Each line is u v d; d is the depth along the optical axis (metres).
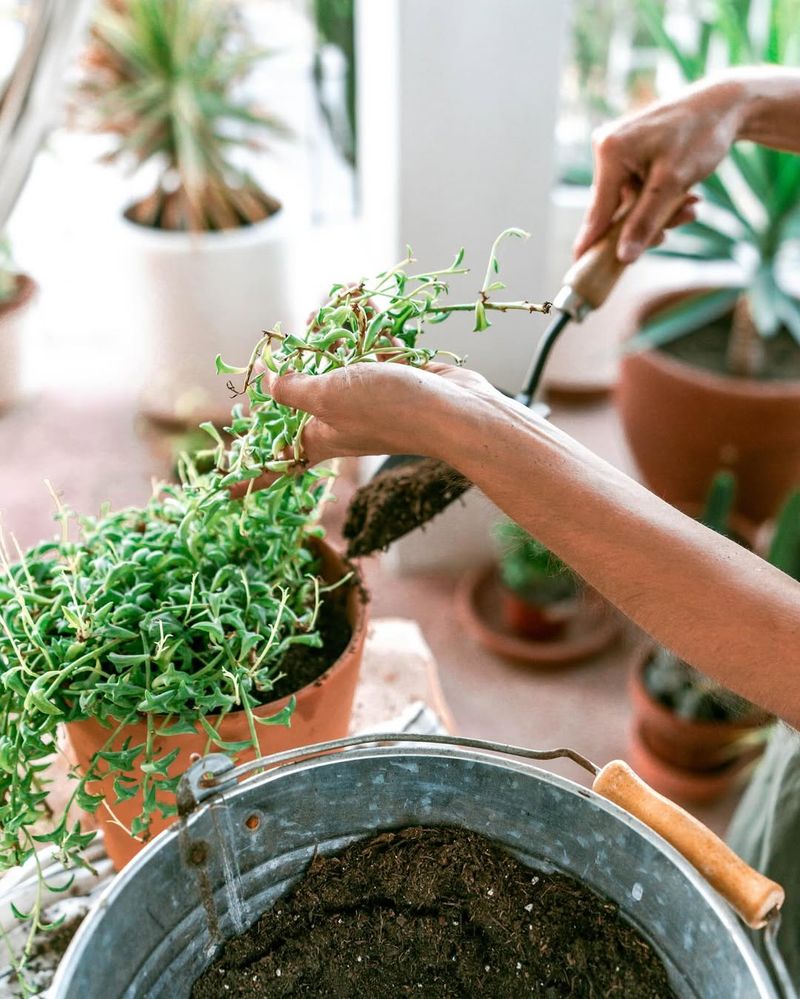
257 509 0.69
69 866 0.65
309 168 2.55
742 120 0.92
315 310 0.64
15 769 0.59
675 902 0.53
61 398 2.29
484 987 0.58
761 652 0.49
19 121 0.92
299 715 0.66
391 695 0.94
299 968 0.58
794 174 1.64
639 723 1.63
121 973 0.52
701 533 0.52
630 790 0.57
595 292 0.88
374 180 1.71
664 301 1.88
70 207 2.64
